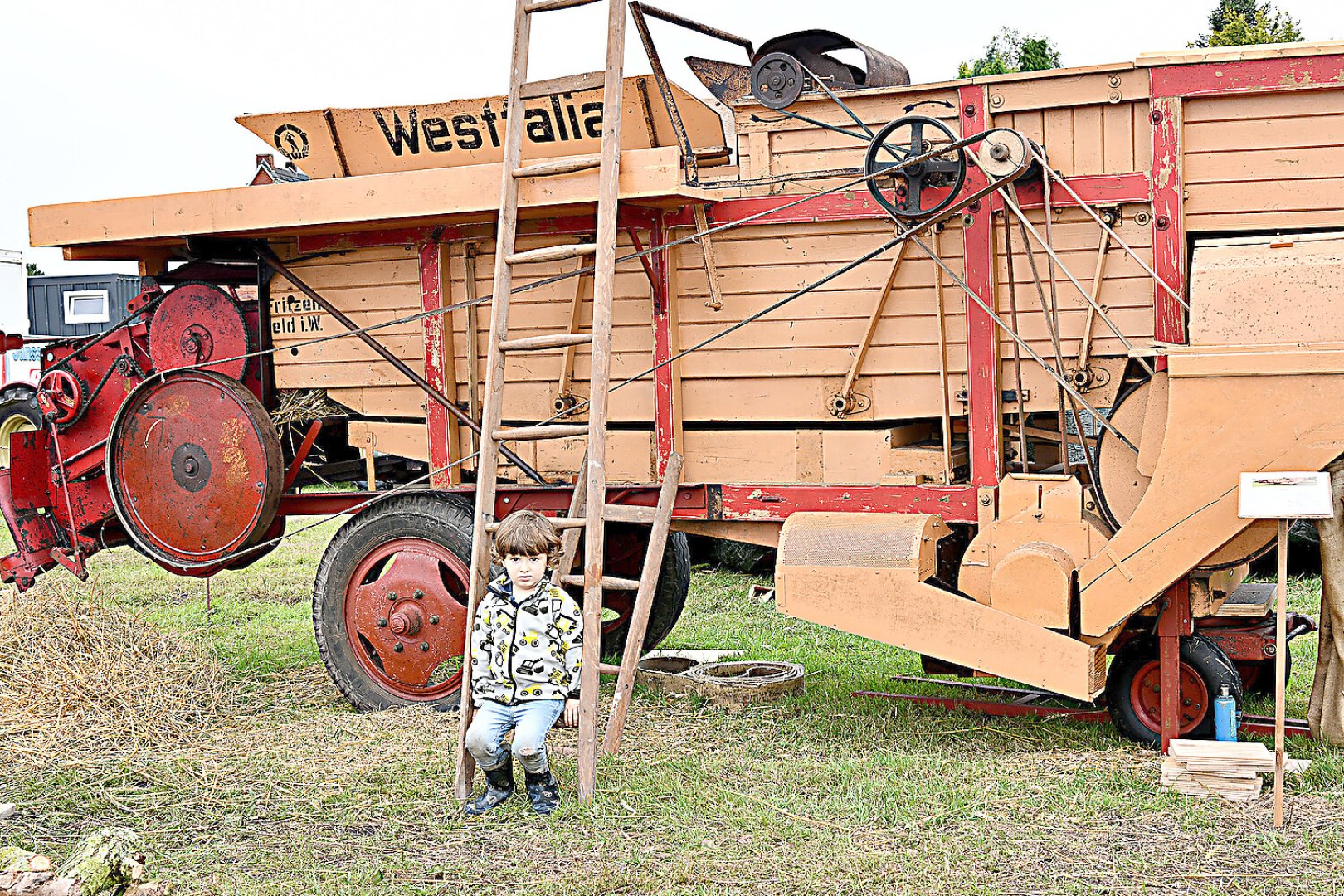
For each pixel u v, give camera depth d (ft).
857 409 18.90
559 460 20.83
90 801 15.89
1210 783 15.19
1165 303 17.20
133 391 21.91
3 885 11.55
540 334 20.70
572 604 15.33
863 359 18.78
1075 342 17.85
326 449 26.30
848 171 18.49
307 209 19.85
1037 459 19.75
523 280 20.70
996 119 17.93
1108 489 17.47
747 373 19.36
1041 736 17.92
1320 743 16.78
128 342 23.34
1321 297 15.40
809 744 17.81
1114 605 16.55
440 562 20.21
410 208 19.10
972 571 17.95
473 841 14.26
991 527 17.87
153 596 32.53
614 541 23.61
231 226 20.45
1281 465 15.57
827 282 18.85
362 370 22.02
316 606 20.94
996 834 14.01
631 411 20.11
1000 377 18.10
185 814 15.42
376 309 21.80
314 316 22.30
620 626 23.94
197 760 17.61
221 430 21.29
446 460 21.26
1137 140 17.38
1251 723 17.57
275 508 21.24
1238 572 19.02
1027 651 16.83
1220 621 18.34
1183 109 17.13
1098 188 17.47
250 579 35.40
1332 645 16.69
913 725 18.63
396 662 20.24
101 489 23.25
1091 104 17.48
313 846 14.23
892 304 18.62
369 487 22.25
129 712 19.31
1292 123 16.80
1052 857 13.32
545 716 15.02
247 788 16.33
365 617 20.47
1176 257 17.17
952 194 17.30
